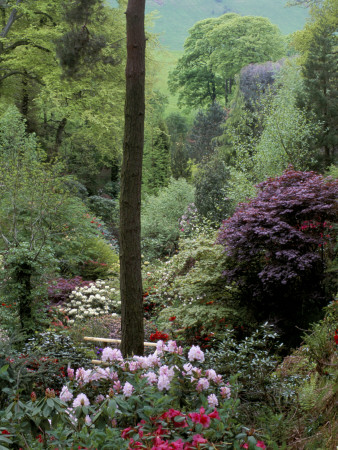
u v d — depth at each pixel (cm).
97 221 1471
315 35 1412
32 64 1611
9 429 215
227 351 395
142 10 450
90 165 2119
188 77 4116
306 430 263
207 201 1293
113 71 1653
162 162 2352
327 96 1337
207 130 2964
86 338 607
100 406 241
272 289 599
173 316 660
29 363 358
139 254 472
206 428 212
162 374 267
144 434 211
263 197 669
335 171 897
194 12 9200
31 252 624
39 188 808
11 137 1022
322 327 362
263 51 3606
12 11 1608
